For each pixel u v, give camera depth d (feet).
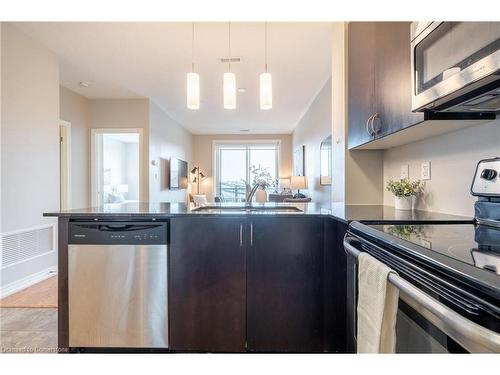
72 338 5.73
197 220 5.71
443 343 2.40
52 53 11.18
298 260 5.74
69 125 15.49
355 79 7.24
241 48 10.75
